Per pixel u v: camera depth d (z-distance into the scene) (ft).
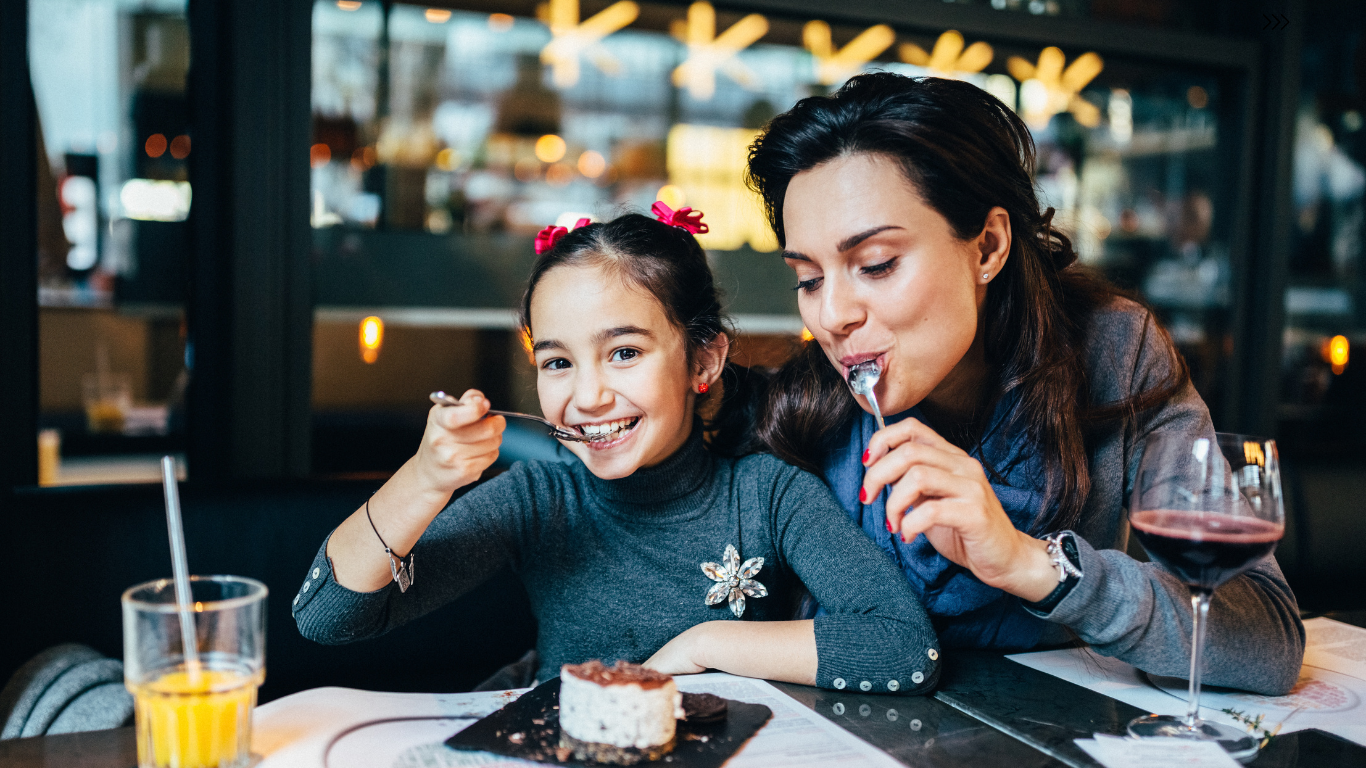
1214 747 2.10
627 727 1.97
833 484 3.40
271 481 4.08
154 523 3.79
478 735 2.08
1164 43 7.43
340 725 2.12
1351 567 5.42
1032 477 3.11
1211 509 2.16
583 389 3.03
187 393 5.47
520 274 7.02
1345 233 8.20
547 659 3.26
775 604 3.32
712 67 8.41
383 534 2.62
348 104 6.59
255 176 5.40
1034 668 2.76
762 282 7.61
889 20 6.89
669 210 3.56
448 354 7.27
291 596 3.92
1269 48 7.67
